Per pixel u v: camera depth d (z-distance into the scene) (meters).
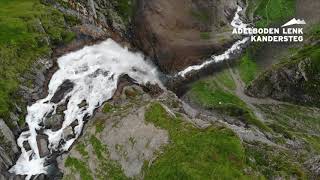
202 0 125.38
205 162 74.00
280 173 75.06
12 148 95.44
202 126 85.38
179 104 103.81
